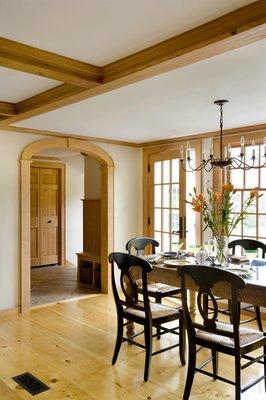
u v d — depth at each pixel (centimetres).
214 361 292
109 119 412
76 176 834
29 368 312
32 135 477
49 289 587
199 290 252
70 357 335
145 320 297
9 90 319
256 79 277
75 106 354
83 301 521
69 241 825
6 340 375
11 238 460
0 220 451
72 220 830
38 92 326
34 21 190
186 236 525
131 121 424
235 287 231
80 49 227
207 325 252
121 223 578
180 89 302
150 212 581
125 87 294
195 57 215
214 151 491
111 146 564
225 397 267
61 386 282
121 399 265
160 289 378
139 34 207
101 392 274
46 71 237
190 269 252
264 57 234
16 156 464
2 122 406
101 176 570
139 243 425
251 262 335
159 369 312
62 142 505
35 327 414
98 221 613
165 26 197
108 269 557
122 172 579
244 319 443
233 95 320
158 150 566
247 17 179
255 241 386
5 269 455
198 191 507
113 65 250
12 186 461
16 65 226
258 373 304
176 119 412
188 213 525
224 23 188
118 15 185
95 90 278
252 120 419
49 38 211
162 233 564
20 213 467
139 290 379
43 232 795
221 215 337
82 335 390
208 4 175
